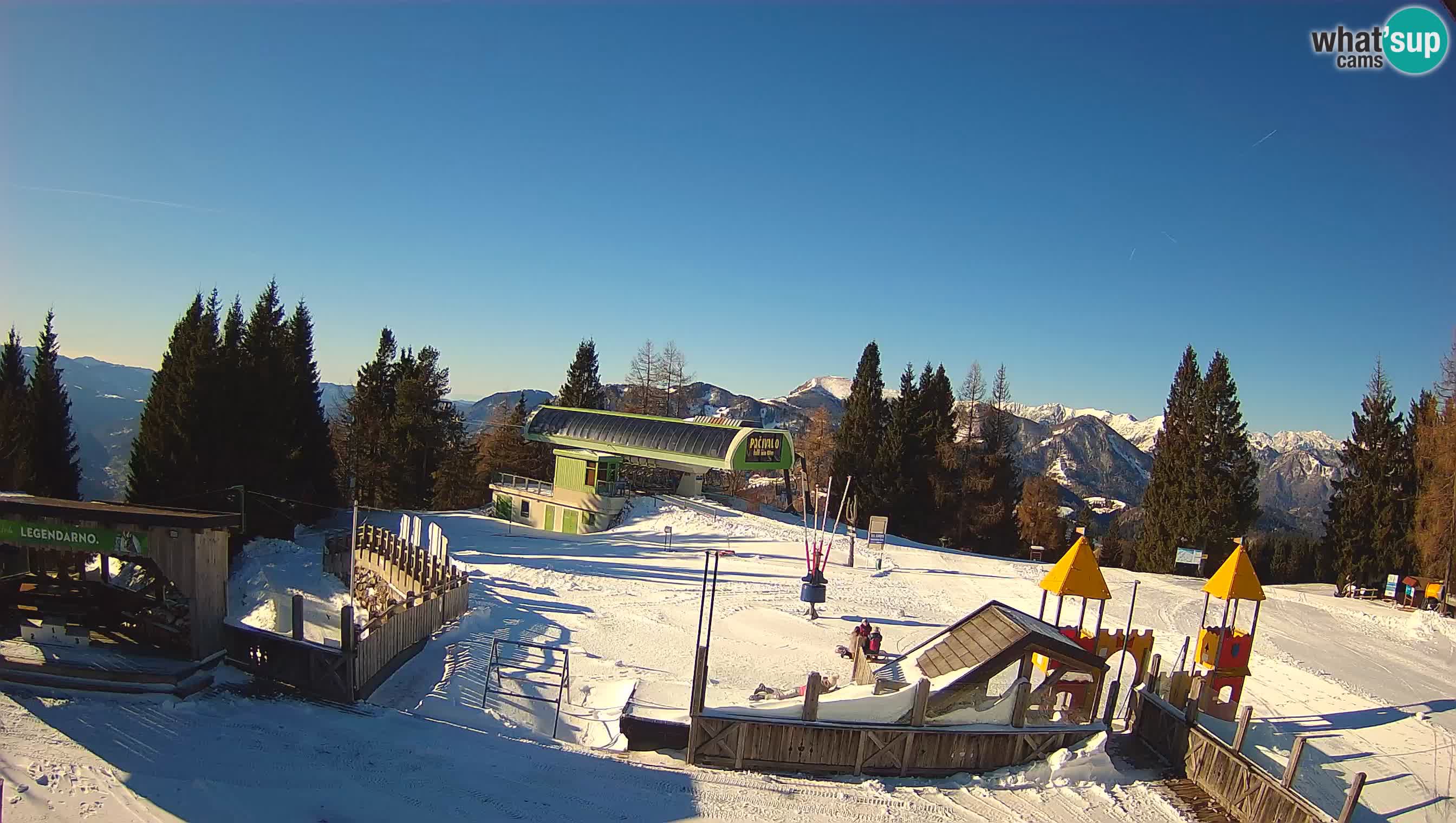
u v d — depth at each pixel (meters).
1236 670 15.22
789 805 10.02
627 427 41.31
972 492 53.53
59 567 13.14
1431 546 30.30
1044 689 12.84
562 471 39.03
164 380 35.62
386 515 42.69
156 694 10.74
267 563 30.44
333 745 10.12
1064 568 15.53
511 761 10.47
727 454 37.28
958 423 57.47
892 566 30.70
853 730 11.31
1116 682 13.06
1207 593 15.70
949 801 10.59
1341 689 18.39
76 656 11.28
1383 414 36.16
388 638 13.87
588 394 65.25
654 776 10.52
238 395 33.91
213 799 8.33
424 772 9.70
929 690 11.84
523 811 9.03
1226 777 11.34
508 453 60.38
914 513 50.94
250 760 9.34
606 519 37.12
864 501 50.56
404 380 52.03
